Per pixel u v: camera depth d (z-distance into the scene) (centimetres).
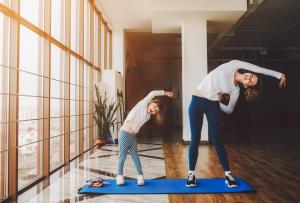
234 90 293
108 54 810
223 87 288
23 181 306
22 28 304
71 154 511
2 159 260
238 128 1130
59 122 428
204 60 656
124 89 816
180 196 261
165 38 1012
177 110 1276
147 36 970
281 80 275
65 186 297
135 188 285
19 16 274
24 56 308
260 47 1157
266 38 1003
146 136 850
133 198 256
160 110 301
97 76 673
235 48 1154
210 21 677
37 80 352
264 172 365
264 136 829
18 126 269
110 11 686
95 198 256
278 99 1272
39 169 341
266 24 830
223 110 309
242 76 284
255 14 738
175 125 1270
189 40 659
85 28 598
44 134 346
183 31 662
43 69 355
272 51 1200
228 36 860
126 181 313
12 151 261
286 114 1271
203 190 278
